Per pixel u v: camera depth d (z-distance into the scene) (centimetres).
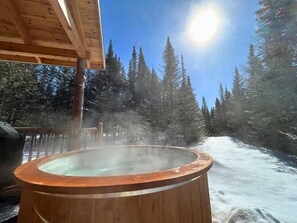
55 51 350
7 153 252
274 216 246
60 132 380
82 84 357
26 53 338
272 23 962
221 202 290
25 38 319
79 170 192
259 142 1229
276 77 932
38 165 123
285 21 927
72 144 332
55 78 1497
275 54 943
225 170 507
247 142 1398
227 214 233
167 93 1639
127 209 83
